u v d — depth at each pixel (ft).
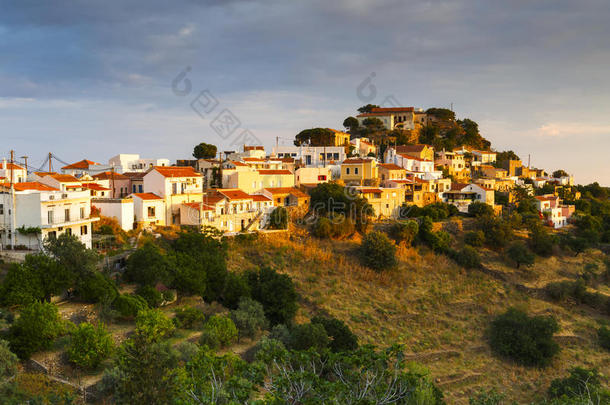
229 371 153.79
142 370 120.67
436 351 258.37
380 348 246.88
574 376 223.30
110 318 188.96
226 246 291.99
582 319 320.09
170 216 318.45
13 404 126.72
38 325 159.43
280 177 417.49
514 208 499.92
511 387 239.30
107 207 287.48
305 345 201.57
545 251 394.93
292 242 334.44
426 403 151.94
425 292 316.19
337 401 83.25
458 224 409.49
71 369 156.66
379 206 405.18
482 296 324.80
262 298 247.29
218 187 397.19
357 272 318.04
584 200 581.12
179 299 234.79
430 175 503.61
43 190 249.14
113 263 241.55
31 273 187.11
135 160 496.23
